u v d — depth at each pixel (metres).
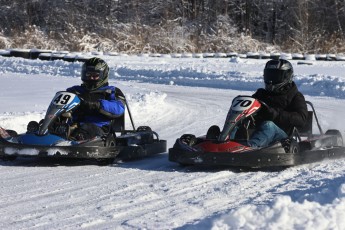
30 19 90.62
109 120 18.12
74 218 11.23
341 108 31.11
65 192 13.45
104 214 11.52
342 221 10.23
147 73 48.78
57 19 87.06
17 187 13.98
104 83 18.34
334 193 11.89
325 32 85.69
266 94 17.80
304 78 40.78
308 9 85.38
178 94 37.56
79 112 17.83
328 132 18.83
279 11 91.62
